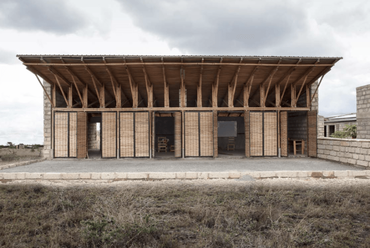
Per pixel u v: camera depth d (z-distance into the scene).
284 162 14.68
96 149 24.95
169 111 16.98
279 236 4.73
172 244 4.62
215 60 14.83
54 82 16.48
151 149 16.53
